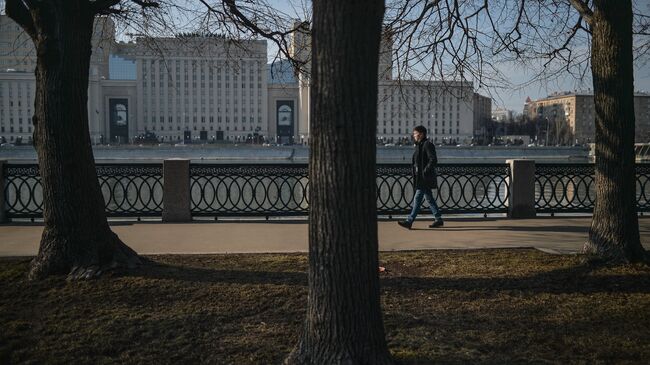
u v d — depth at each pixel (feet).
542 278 20.94
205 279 20.54
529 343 14.92
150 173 37.96
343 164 11.79
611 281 20.40
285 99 471.62
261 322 16.40
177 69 454.81
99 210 21.61
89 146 21.65
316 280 12.28
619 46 22.39
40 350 14.37
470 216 39.63
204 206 57.52
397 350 14.28
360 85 11.63
